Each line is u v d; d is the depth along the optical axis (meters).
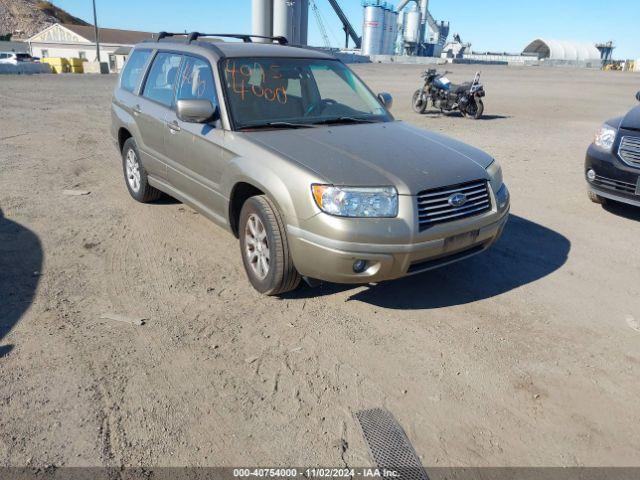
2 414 2.83
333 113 4.83
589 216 6.31
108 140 10.23
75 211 6.01
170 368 3.26
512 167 8.75
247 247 4.18
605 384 3.23
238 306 4.03
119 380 3.13
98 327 3.68
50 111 14.04
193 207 5.05
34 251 4.89
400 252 3.51
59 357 3.32
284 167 3.71
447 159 4.00
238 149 4.11
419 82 27.92
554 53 100.50
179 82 5.12
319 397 3.05
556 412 2.98
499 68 56.66
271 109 4.55
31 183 7.07
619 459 2.67
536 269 4.81
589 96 23.02
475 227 3.83
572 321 3.93
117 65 56.28
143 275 4.49
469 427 2.85
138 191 6.22
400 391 3.12
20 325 3.66
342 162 3.71
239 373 3.24
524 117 15.53
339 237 3.43
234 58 4.73
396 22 71.31
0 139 9.90
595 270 4.81
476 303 4.16
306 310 4.00
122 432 2.74
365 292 4.30
